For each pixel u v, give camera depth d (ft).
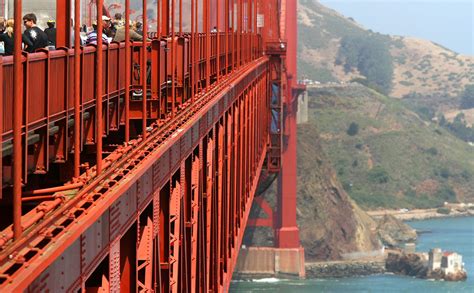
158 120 109.19
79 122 75.82
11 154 62.85
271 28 432.25
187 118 120.16
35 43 83.05
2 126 59.31
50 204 64.03
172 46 121.19
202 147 136.36
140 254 87.56
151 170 87.81
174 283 104.68
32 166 69.05
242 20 272.92
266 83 396.98
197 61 153.58
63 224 62.28
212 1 255.09
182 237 111.55
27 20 83.05
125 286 81.71
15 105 57.82
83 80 80.12
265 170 422.41
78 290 63.05
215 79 191.21
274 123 422.41
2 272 53.52
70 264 60.85
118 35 107.04
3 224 68.80
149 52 109.50
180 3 151.23
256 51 347.56
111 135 105.09
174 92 118.32
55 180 80.28
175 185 109.50
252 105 287.07
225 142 183.62
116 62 97.91
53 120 71.61
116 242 73.00
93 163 87.30
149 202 86.99
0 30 81.61
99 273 71.56
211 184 148.36
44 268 55.42
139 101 107.65
